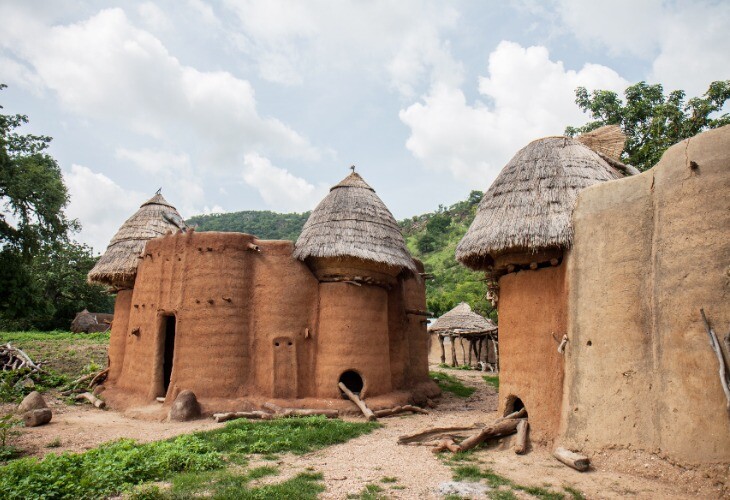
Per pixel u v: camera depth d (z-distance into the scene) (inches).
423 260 3105.3
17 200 968.3
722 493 249.1
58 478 262.1
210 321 551.8
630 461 297.4
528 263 401.4
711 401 262.4
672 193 301.1
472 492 267.3
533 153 428.8
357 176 676.7
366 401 553.6
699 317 274.2
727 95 754.2
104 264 703.7
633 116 838.5
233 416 491.8
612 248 334.6
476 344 1267.2
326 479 289.4
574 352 348.5
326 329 579.8
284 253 593.3
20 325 1744.6
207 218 6240.2
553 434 358.0
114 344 698.2
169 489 263.4
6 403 567.2
